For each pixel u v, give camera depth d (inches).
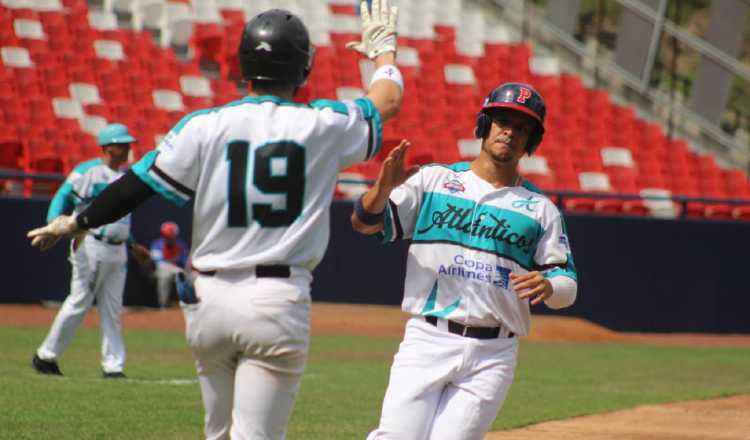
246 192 532.7
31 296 2240.4
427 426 629.6
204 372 567.2
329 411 1224.2
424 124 3186.5
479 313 631.8
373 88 600.7
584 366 1871.3
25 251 2235.5
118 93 3056.1
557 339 2364.7
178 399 1234.0
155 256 2282.2
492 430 1141.7
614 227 2571.4
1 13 3221.0
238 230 535.5
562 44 3663.9
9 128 2733.8
